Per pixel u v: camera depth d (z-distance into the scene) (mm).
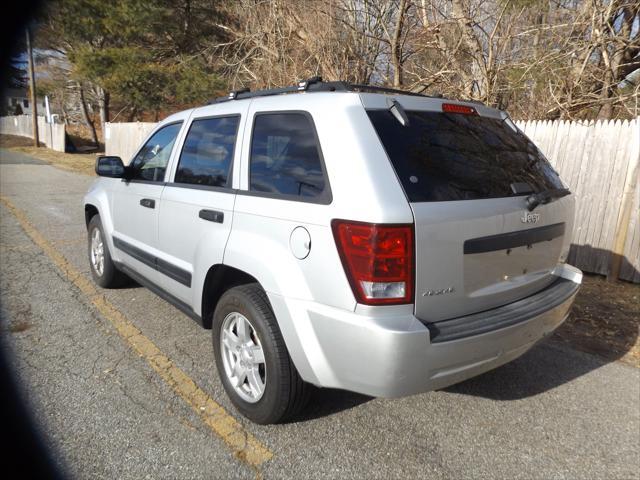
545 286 3213
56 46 27250
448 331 2480
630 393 3605
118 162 4383
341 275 2414
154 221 3963
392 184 2395
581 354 4219
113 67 19641
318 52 9766
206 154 3537
